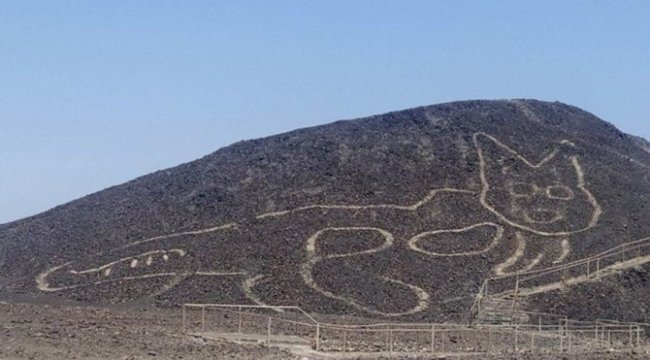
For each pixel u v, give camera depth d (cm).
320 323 8850
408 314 10706
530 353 8000
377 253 11975
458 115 15350
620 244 12344
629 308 10981
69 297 11594
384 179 13700
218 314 9969
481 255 12025
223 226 12950
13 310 8994
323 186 13612
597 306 10950
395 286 11312
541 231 12600
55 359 6028
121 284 11800
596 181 13888
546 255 12050
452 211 12938
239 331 8381
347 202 13175
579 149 14762
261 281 11506
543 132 15100
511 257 12006
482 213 12925
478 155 14262
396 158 14188
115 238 13125
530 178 13788
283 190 13638
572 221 12850
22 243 13600
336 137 14962
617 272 11612
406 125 15200
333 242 12250
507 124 15162
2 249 13525
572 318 10731
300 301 11000
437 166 13975
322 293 11156
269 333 8081
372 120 15638
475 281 11475
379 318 10562
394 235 12388
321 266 11725
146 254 12481
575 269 11712
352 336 8750
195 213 13412
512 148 14488
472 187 13512
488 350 8225
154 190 14538
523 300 11056
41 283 12206
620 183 13988
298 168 14188
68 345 6675
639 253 12150
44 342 6738
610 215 13062
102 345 6800
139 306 10800
